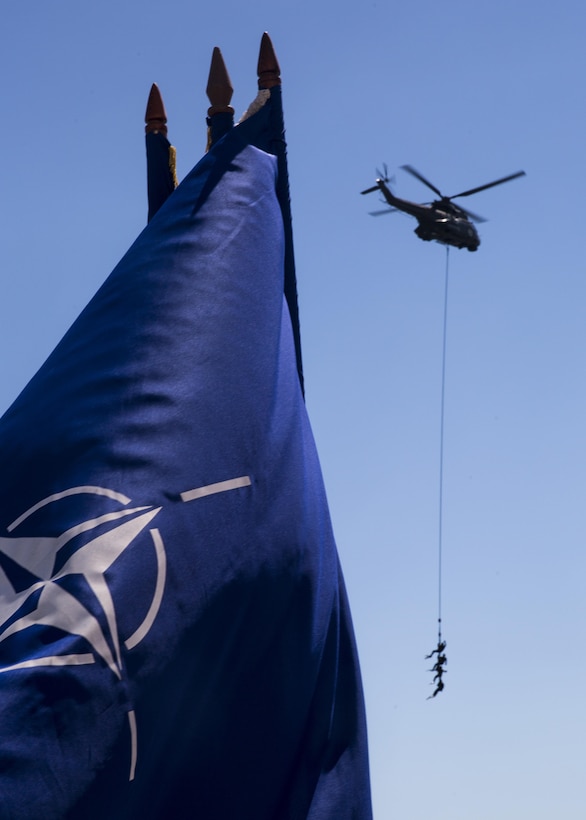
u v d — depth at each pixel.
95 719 5.03
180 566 5.68
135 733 5.20
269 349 6.78
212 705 5.85
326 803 6.39
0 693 4.89
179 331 6.40
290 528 6.40
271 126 8.10
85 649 5.14
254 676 6.09
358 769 6.62
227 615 5.89
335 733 6.64
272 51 8.27
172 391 6.16
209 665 5.79
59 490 5.71
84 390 6.07
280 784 6.25
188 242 6.86
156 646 5.41
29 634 5.14
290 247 8.20
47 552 5.50
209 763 5.87
